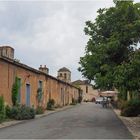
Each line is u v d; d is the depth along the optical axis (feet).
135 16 84.38
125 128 76.74
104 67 88.12
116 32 85.35
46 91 157.69
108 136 60.85
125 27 82.23
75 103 252.21
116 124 86.43
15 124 83.61
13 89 107.76
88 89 400.88
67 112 141.08
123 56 85.81
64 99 218.38
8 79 103.96
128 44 84.64
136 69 74.95
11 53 120.67
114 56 87.51
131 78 75.92
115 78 80.69
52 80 174.09
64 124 83.71
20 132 65.72
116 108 177.06
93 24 97.55
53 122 89.71
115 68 84.17
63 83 214.28
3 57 98.02
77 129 71.72
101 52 88.02
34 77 135.13
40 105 143.74
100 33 96.07
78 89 322.14
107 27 93.86
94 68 96.02
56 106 177.68
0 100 91.40
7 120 92.79
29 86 127.34
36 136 59.47
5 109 97.40
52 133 64.08
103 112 142.61
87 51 97.19
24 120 96.53
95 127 76.89
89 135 61.52
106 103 198.70
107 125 82.89
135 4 85.05
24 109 101.04
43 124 83.51
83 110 159.12
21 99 116.67
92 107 196.75
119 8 86.74
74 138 57.16
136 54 76.95
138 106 115.96
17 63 109.81
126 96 157.07
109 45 85.05
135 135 64.18
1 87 98.17
